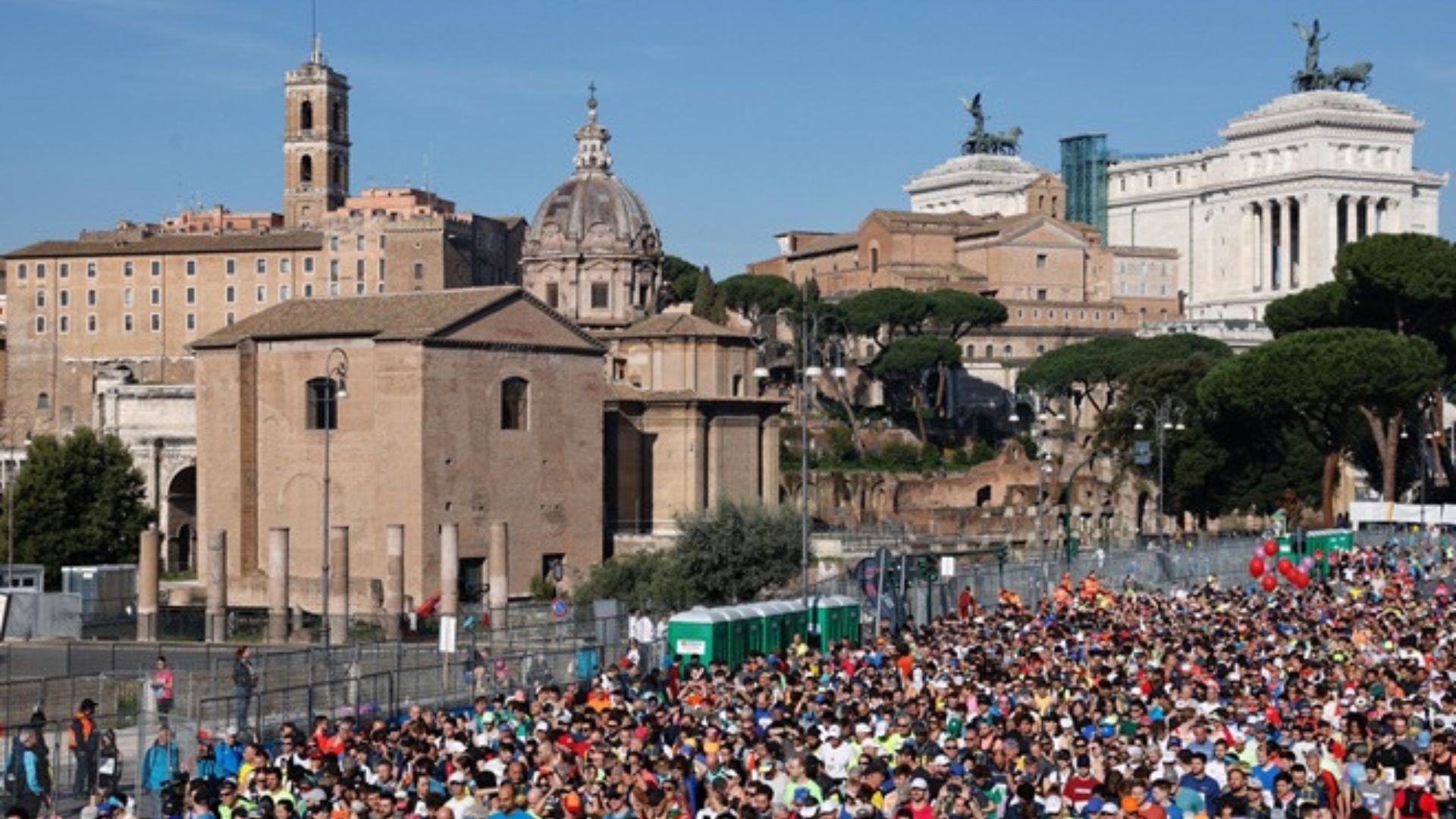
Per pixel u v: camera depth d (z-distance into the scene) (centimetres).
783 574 12688
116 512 15812
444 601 12719
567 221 19162
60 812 5625
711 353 16712
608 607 9006
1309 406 17162
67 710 8081
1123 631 7681
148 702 6669
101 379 18738
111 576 13862
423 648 9062
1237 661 6412
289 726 5306
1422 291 18262
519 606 13038
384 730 5203
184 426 17662
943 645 7325
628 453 16262
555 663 8462
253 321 15025
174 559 17725
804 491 9025
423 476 13825
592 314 19088
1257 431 18300
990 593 11088
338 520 14288
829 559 14625
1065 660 6538
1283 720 5162
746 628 8344
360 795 4109
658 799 4109
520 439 14575
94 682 8262
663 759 4469
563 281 19112
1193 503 18762
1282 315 19775
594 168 19588
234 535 14725
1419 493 19625
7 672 10031
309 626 12900
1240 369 17450
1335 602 9075
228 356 14750
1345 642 6950
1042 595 10662
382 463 14025
